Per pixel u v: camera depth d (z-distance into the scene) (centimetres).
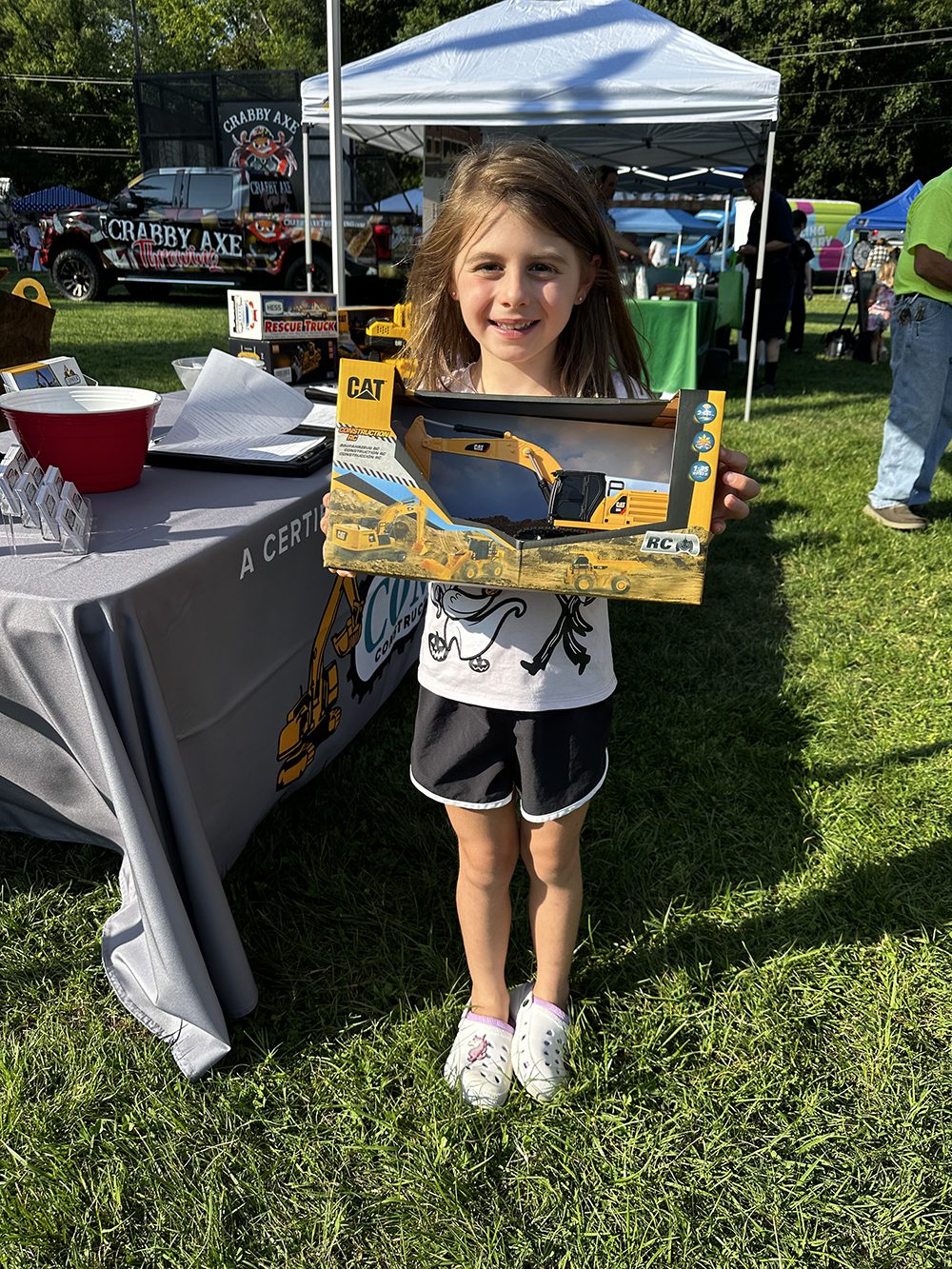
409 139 705
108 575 112
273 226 1094
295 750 174
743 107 479
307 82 516
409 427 101
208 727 135
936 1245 114
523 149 110
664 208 1312
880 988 153
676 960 158
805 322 1409
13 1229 111
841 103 2730
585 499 100
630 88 479
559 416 99
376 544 101
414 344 128
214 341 816
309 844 182
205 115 1288
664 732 230
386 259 1080
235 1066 133
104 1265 109
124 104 3195
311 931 160
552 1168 122
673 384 636
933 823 196
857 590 325
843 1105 133
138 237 1157
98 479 146
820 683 258
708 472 93
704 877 180
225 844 153
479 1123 127
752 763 218
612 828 193
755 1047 141
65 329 866
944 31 2639
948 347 357
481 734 117
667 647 279
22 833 170
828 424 606
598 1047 138
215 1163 120
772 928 166
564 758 117
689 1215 117
